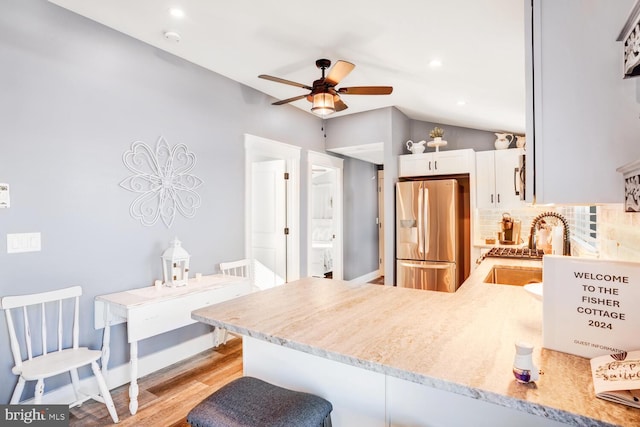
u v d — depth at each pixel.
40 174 2.18
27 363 1.98
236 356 3.11
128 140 2.63
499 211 4.48
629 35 0.75
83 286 2.38
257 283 4.66
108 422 2.12
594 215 1.96
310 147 4.70
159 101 2.84
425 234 4.22
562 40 0.96
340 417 1.35
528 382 0.86
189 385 2.59
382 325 1.30
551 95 0.97
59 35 2.26
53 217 2.24
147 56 2.75
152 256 2.79
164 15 2.33
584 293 1.00
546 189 0.98
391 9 2.08
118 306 2.30
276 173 4.50
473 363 0.98
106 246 2.51
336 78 2.63
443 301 1.63
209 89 3.25
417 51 2.61
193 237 3.12
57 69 2.25
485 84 3.04
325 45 2.66
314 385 1.42
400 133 4.70
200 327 3.20
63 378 2.28
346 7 2.11
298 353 1.46
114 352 2.56
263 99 3.89
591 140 0.92
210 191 3.27
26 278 2.12
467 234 4.66
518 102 3.33
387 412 1.25
